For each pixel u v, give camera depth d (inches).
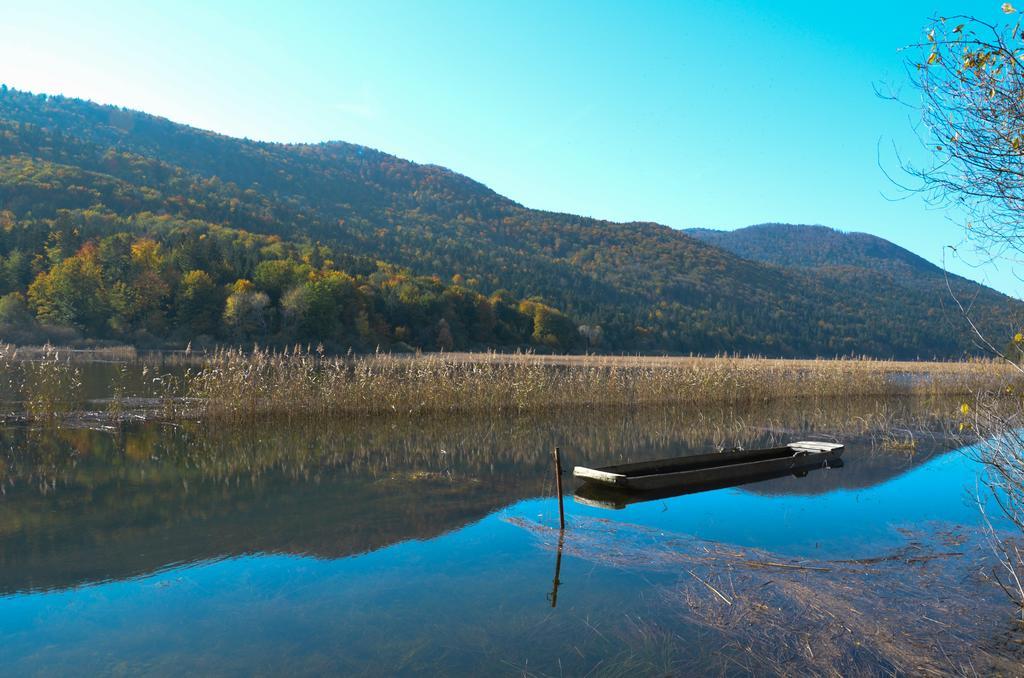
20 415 612.1
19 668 178.2
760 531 313.7
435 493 374.9
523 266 5605.3
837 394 1013.8
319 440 536.1
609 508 355.3
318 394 665.0
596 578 246.7
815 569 256.8
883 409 869.2
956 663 179.3
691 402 861.8
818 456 484.4
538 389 767.1
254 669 178.5
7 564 254.8
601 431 634.8
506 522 321.4
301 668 179.0
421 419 666.2
